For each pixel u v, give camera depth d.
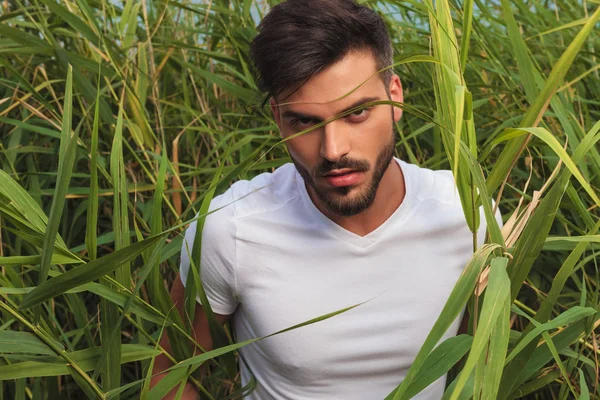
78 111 1.48
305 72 0.85
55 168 1.56
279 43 0.86
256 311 1.07
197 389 1.14
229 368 1.12
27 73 1.60
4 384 1.29
